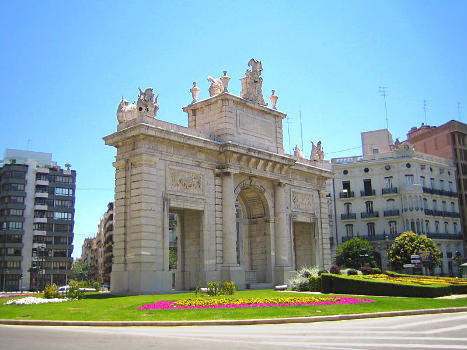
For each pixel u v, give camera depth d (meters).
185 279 41.16
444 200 81.94
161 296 31.14
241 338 15.56
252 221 48.84
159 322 19.52
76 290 32.12
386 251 72.75
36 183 98.88
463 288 34.41
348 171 81.06
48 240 98.12
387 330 17.62
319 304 25.34
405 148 79.06
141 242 34.78
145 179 35.91
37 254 96.06
